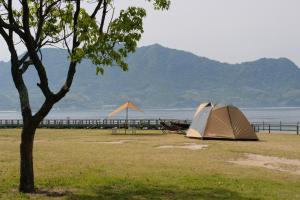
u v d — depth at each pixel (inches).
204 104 1352.1
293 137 1376.7
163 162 736.3
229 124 1232.8
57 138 1310.3
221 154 863.1
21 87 455.8
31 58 440.1
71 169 642.8
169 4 446.0
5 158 772.0
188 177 585.0
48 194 462.0
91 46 418.9
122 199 444.8
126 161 743.7
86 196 455.2
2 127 2107.5
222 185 533.6
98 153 866.1
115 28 426.6
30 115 456.8
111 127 1995.6
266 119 6378.0
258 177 603.5
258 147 1002.7
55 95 449.1
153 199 446.3
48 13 498.6
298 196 478.6
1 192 467.2
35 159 759.7
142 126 1919.3
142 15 432.5
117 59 429.1
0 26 433.1
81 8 487.8
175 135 1454.2
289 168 701.3
